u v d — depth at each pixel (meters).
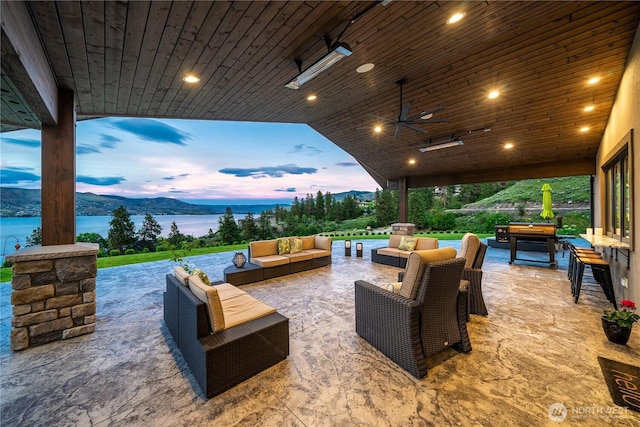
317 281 4.48
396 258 5.58
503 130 5.48
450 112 4.99
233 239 12.01
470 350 2.18
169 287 2.52
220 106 3.92
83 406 1.58
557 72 3.78
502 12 2.50
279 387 1.75
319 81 3.63
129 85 2.99
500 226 8.33
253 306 2.32
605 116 4.54
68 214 2.85
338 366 1.98
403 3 2.23
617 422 1.42
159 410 1.54
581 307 3.20
